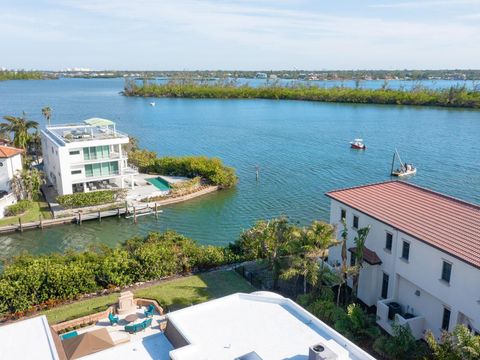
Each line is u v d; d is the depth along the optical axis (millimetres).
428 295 27703
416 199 32750
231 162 88625
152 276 36250
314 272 29281
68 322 28938
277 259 34031
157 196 63094
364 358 19641
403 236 28828
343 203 34531
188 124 139250
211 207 61438
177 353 19625
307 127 134250
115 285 34906
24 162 69938
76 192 61281
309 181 75188
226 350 20234
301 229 31906
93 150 60562
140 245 38656
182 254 38125
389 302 30156
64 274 32594
